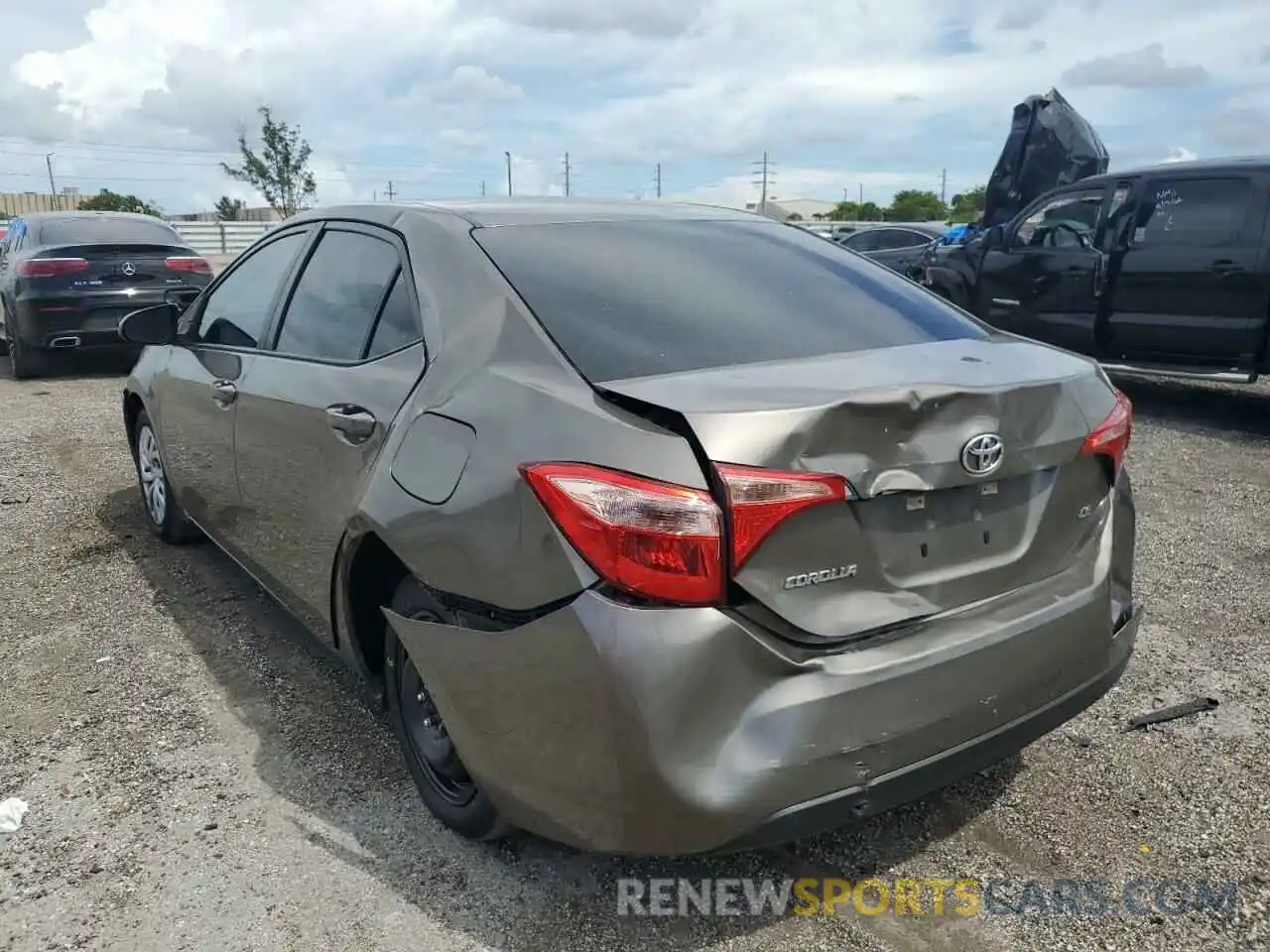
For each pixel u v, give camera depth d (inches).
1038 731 96.8
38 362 402.9
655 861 106.0
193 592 178.9
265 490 139.4
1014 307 363.9
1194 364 317.1
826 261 130.4
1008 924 97.0
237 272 167.6
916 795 88.0
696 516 79.7
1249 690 140.9
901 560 89.7
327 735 131.2
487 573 89.4
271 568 142.7
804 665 83.2
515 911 98.7
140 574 187.5
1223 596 174.6
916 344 110.3
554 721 84.7
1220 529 211.0
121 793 118.5
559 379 93.4
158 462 201.0
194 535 201.2
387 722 134.3
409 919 97.6
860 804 84.7
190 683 145.3
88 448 284.7
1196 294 309.7
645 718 79.8
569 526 83.0
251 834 110.7
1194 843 108.5
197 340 174.4
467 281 110.2
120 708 138.4
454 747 97.4
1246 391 373.7
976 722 90.7
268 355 143.4
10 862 106.6
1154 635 159.5
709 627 80.1
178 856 107.2
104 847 108.8
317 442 121.6
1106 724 132.6
